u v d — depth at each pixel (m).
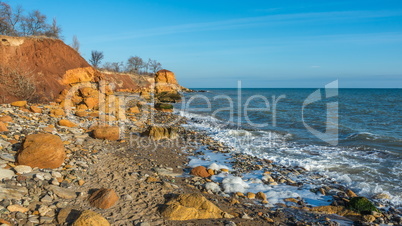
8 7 35.00
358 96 79.00
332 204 6.85
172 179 7.93
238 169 9.55
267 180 8.53
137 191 6.58
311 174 9.21
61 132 11.30
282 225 5.72
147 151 10.96
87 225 4.57
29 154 6.80
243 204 6.72
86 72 26.38
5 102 16.06
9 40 21.00
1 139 8.55
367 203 6.51
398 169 9.62
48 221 4.79
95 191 6.02
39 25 40.12
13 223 4.55
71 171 7.12
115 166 8.34
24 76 18.12
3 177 5.89
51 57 23.48
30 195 5.49
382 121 24.28
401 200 7.20
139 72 84.69
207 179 8.30
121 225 5.01
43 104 17.66
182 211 5.55
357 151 12.23
